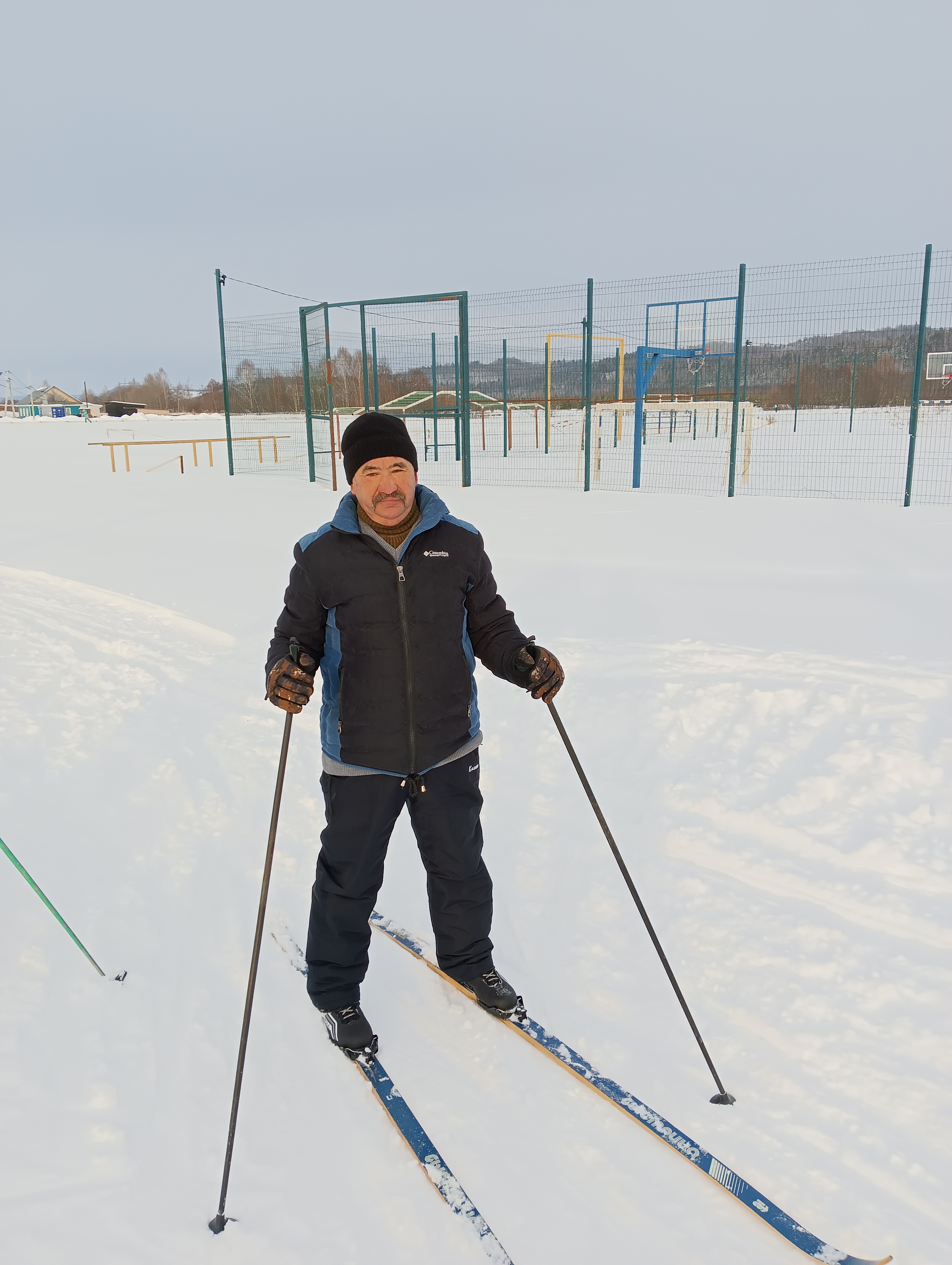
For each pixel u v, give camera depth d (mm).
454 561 1986
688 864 2846
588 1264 1562
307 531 9367
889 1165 1750
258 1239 1618
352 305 12766
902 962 2328
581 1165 1777
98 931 2590
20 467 18438
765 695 3615
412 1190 1721
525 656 1983
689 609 5414
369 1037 2098
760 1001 2229
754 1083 1978
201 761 3756
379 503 1856
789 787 3074
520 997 2293
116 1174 1764
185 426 38812
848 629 4816
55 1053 2098
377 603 1929
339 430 19516
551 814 3164
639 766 3398
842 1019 2148
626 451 19312
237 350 15711
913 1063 2008
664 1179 1741
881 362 21453
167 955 2486
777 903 2611
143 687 4688
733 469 10969
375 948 2523
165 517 10547
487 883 2209
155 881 2871
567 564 7004
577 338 18109
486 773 3488
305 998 2311
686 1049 2094
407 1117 1880
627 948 2471
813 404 27078
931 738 3197
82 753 3869
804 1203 1670
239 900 2752
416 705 1989
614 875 2799
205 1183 1743
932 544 7508
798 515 9477
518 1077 2023
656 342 14109
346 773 2010
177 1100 1959
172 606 6230
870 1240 1592
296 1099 1968
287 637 1997
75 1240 1616
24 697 4555
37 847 3082
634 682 3969
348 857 2049
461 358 12703
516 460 17875
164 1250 1598
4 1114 1908
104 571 7418
